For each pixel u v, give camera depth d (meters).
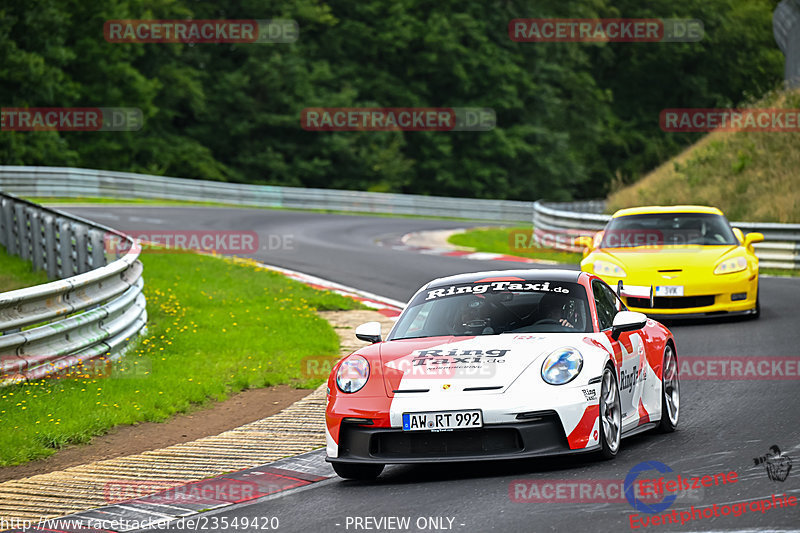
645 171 198.38
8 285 40.78
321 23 166.62
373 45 166.00
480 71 168.88
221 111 152.62
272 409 25.11
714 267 34.78
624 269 35.22
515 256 61.34
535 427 16.67
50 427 21.89
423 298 20.67
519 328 19.00
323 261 58.00
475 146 168.38
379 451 17.22
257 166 153.38
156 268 48.44
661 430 20.61
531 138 173.62
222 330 34.69
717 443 18.78
